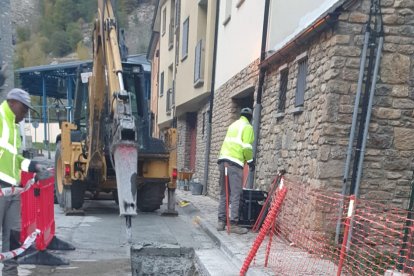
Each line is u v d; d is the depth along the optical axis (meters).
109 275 5.19
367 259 4.87
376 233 5.45
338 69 5.71
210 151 13.06
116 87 6.21
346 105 5.74
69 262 5.57
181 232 7.65
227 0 11.61
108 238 6.95
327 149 5.76
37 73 27.50
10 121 4.38
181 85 15.77
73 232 7.27
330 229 5.64
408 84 5.78
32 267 5.30
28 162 4.52
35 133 37.03
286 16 8.42
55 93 32.81
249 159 6.91
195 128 17.16
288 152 7.18
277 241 6.40
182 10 15.95
